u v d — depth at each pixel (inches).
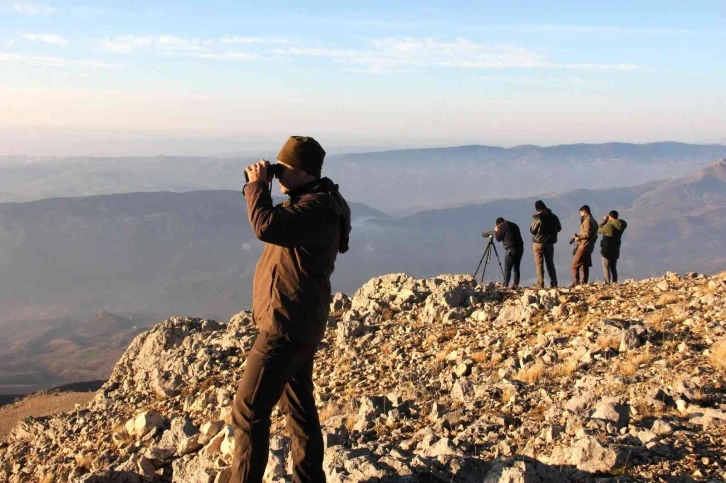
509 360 431.2
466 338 518.6
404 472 231.9
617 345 405.7
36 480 462.6
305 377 213.0
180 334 673.0
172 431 360.8
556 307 531.5
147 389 585.9
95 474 326.0
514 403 323.6
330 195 195.2
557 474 215.3
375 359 523.8
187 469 303.0
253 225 183.3
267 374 190.4
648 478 207.9
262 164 194.4
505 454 253.4
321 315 194.7
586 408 291.6
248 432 190.2
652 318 452.1
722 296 482.9
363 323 611.2
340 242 202.4
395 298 667.4
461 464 233.8
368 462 237.9
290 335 189.8
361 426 338.3
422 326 581.3
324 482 216.8
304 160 196.5
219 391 491.5
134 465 338.6
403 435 312.2
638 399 293.9
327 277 196.7
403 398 366.0
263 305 192.9
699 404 283.4
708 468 211.8
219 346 605.3
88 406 611.5
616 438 239.6
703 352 366.6
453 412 317.1
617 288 607.5
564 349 421.4
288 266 190.4
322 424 354.6
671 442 234.1
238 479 189.9
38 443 550.9
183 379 566.3
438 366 462.6
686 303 493.4
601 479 211.0
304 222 185.2
